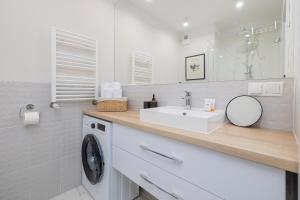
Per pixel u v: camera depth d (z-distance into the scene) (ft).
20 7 4.33
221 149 2.12
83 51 5.67
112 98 5.60
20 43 4.35
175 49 5.03
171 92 4.95
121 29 6.57
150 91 5.52
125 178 4.69
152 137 3.13
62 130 5.28
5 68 4.14
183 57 4.85
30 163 4.64
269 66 3.50
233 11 3.96
